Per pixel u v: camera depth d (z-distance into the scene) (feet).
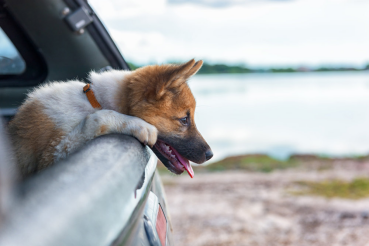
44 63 9.50
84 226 2.38
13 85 9.49
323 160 39.63
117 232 2.67
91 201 2.64
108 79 7.95
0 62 9.27
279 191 26.40
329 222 19.40
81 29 9.07
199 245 16.53
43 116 6.77
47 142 6.56
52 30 8.96
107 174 3.17
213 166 37.50
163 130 8.27
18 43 9.12
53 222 2.21
